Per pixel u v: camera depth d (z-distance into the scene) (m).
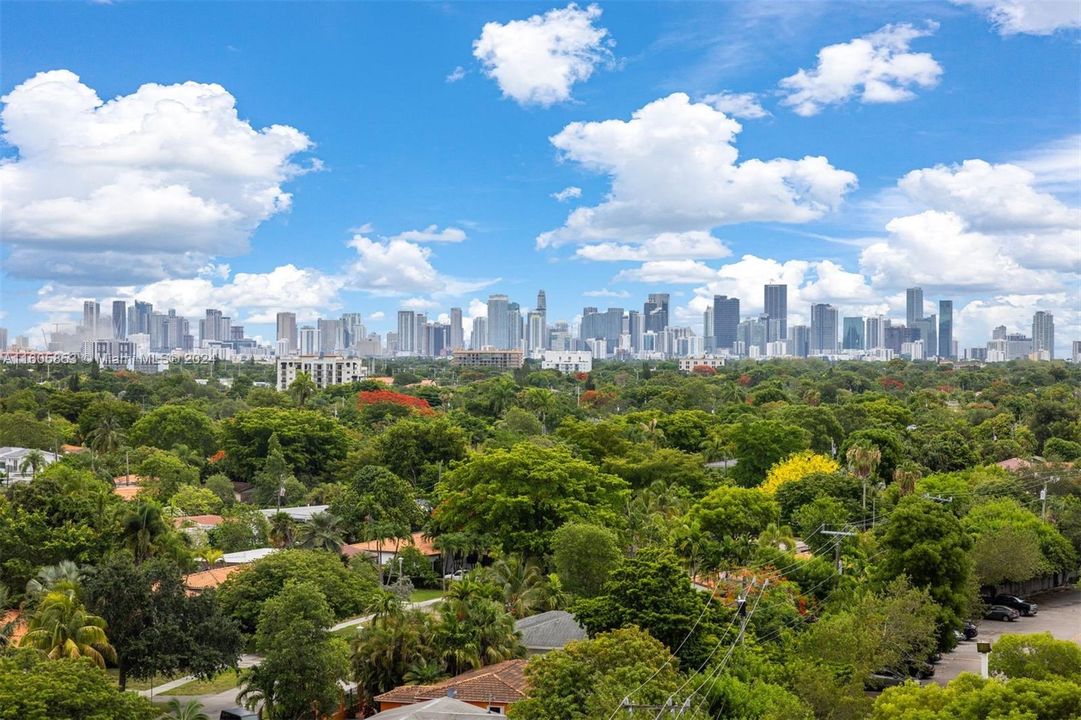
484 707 54.31
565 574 80.06
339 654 59.59
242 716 59.53
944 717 43.22
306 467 151.00
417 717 47.88
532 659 53.00
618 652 50.56
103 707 46.56
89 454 139.38
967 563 75.44
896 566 75.12
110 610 60.31
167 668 59.72
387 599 63.31
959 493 105.62
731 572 80.31
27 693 44.31
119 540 78.62
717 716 48.44
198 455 158.62
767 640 61.78
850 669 55.81
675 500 107.81
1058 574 101.12
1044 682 44.78
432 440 140.25
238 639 64.06
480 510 98.06
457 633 61.75
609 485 107.38
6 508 80.00
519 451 103.19
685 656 56.88
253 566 79.75
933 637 67.50
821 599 74.31
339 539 94.62
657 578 60.00
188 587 73.12
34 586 66.81
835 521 94.56
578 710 47.00
